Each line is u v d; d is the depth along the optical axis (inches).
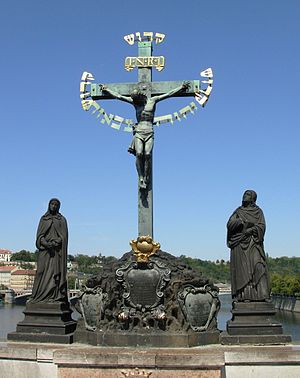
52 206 840.3
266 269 772.6
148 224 850.8
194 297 755.4
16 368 700.0
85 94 899.4
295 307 4539.9
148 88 892.0
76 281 3400.6
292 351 665.0
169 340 717.9
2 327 2566.4
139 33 909.8
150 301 751.7
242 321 749.9
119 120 881.5
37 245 826.8
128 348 706.8
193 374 619.8
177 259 792.3
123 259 794.2
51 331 774.5
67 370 639.8
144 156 840.3
